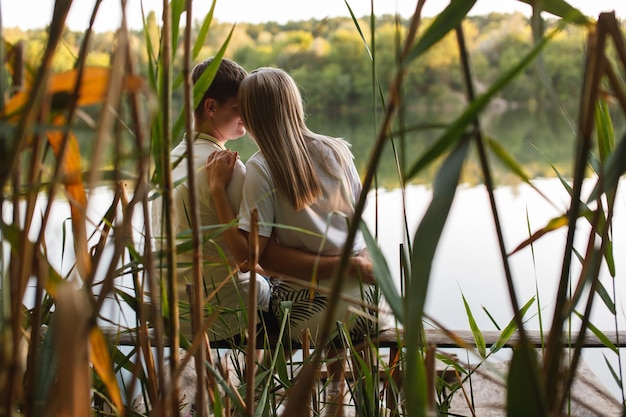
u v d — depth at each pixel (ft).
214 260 3.50
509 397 2.10
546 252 15.25
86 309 2.04
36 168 2.08
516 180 26.94
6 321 2.08
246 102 5.98
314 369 2.19
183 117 2.63
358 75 54.54
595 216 2.31
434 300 12.03
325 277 6.08
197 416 2.77
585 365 7.43
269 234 6.03
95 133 1.79
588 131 2.09
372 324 5.75
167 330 2.93
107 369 2.33
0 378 2.06
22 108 1.94
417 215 20.03
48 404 2.03
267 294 6.24
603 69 2.02
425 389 2.03
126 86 2.00
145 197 2.40
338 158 6.24
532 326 9.20
